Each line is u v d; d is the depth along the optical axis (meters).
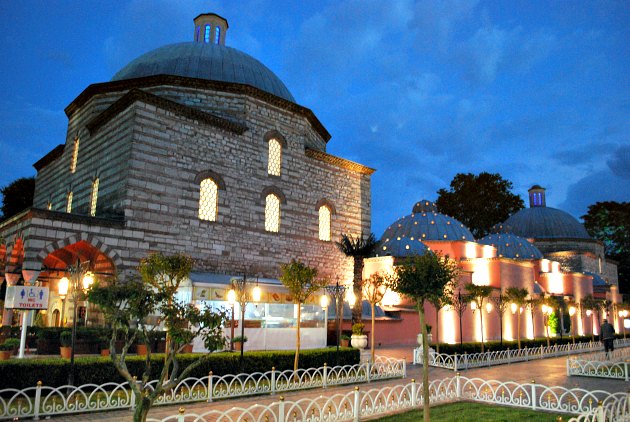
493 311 41.47
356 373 19.84
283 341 26.66
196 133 29.78
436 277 13.47
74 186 33.03
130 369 16.38
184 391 16.16
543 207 71.31
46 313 32.28
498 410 14.28
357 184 40.25
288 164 35.09
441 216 50.78
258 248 32.09
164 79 31.69
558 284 54.38
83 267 16.98
